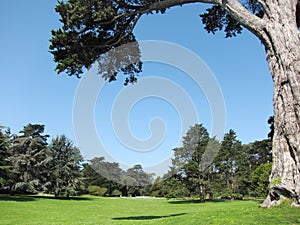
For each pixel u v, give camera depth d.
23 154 40.97
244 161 48.16
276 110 8.92
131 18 13.15
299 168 7.91
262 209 8.28
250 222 7.00
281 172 8.41
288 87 8.59
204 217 8.73
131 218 17.89
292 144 8.16
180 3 12.37
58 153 43.28
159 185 46.28
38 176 41.84
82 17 11.36
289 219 6.88
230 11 10.62
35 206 29.33
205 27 15.20
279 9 9.48
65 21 11.48
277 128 8.81
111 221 15.75
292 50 8.77
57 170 42.19
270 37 9.42
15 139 41.12
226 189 43.59
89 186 51.75
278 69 9.02
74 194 42.72
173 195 41.16
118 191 51.47
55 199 39.91
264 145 64.06
